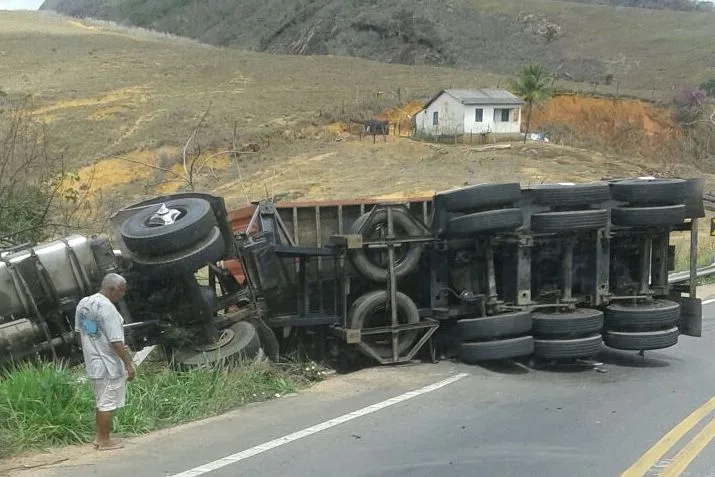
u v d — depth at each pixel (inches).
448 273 400.5
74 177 533.3
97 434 263.6
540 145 2410.2
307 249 382.3
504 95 2778.1
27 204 465.1
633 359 413.1
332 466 244.1
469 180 1756.9
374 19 5890.8
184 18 7815.0
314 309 403.5
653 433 277.9
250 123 2532.0
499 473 237.8
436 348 407.8
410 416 302.7
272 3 7263.8
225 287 393.1
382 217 384.5
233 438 274.1
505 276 390.9
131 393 298.7
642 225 390.9
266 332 374.6
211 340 354.3
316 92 3085.6
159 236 328.2
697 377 370.0
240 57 3954.2
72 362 338.3
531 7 5915.4
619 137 3036.4
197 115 2581.2
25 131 495.8
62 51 3754.9
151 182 1630.2
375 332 385.1
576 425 289.6
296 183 1801.2
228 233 362.3
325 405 320.5
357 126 2642.7
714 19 5413.4
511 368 388.5
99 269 341.1
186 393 314.5
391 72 3644.2
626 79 4409.5
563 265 387.2
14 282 324.2
